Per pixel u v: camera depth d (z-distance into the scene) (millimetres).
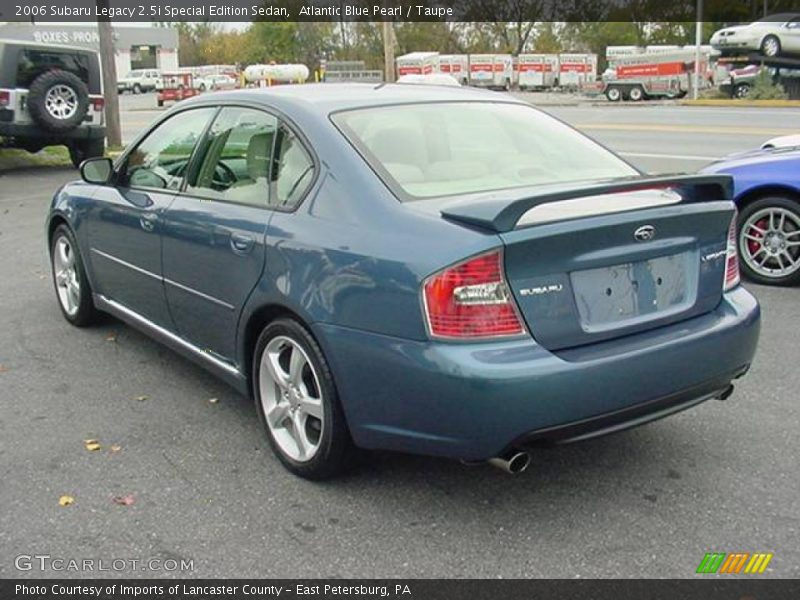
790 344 5309
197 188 4297
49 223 5887
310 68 76625
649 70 38031
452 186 3508
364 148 3570
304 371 3547
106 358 5219
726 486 3535
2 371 5000
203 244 4027
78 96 14750
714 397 3600
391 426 3160
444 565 3008
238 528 3256
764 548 3084
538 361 2926
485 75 51344
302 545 3139
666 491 3502
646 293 3271
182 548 3129
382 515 3338
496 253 2906
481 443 2951
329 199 3459
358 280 3156
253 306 3705
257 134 3984
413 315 2988
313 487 3566
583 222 3035
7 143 15562
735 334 3426
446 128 3920
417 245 3039
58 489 3568
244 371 3936
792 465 3715
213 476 3676
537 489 3531
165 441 4031
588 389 2982
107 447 3971
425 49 77312
